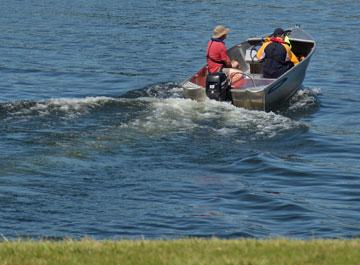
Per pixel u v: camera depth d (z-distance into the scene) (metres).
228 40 116.50
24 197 51.59
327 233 46.72
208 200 52.59
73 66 100.62
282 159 61.84
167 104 71.44
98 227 47.12
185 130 66.62
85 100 72.06
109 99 72.50
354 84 91.25
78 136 64.44
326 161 62.31
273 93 71.81
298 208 51.12
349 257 31.97
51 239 44.19
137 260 31.48
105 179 55.75
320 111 77.62
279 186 56.06
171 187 54.94
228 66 73.69
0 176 55.25
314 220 49.06
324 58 106.25
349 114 76.94
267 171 59.12
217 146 63.75
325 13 141.00
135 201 51.97
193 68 100.44
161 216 49.31
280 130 68.00
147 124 67.62
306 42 81.06
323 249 33.16
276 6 147.62
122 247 33.50
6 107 70.00
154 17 137.00
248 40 81.81
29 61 102.81
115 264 31.16
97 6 147.88
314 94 84.25
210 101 71.25
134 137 64.56
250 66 77.75
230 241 34.75
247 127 68.00
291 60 76.44
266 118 69.81
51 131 65.12
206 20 134.25
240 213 50.25
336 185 56.50
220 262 31.03
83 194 52.88
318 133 69.06
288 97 77.25
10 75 95.31
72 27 126.88
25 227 46.62
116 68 99.88
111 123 67.44
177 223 48.12
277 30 75.81
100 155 60.41
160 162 59.94
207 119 68.81
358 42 117.50
